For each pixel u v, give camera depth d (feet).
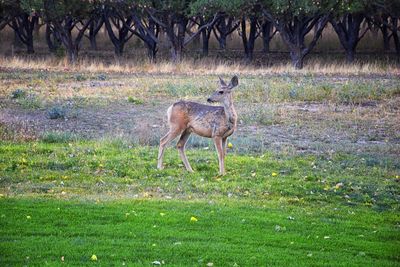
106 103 93.81
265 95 98.84
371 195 52.60
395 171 59.82
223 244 39.60
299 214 46.98
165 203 47.88
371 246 40.57
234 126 56.65
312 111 88.79
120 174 56.54
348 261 37.68
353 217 46.88
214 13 148.15
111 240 39.60
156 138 69.97
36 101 92.53
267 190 52.70
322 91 100.63
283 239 41.06
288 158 63.46
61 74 127.65
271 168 59.41
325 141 72.33
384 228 44.57
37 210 45.03
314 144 69.97
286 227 43.50
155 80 116.78
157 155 63.00
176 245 39.04
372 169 60.08
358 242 41.19
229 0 143.84
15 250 37.47
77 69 137.39
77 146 66.18
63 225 42.27
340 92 100.07
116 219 43.57
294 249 39.55
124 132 75.15
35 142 68.39
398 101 97.09
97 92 103.19
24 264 35.29
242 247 39.32
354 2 148.66
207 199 49.83
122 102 94.68
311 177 56.34
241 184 53.93
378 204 50.85
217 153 59.52
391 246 40.81
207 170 58.65
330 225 44.52
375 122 82.69
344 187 54.08
